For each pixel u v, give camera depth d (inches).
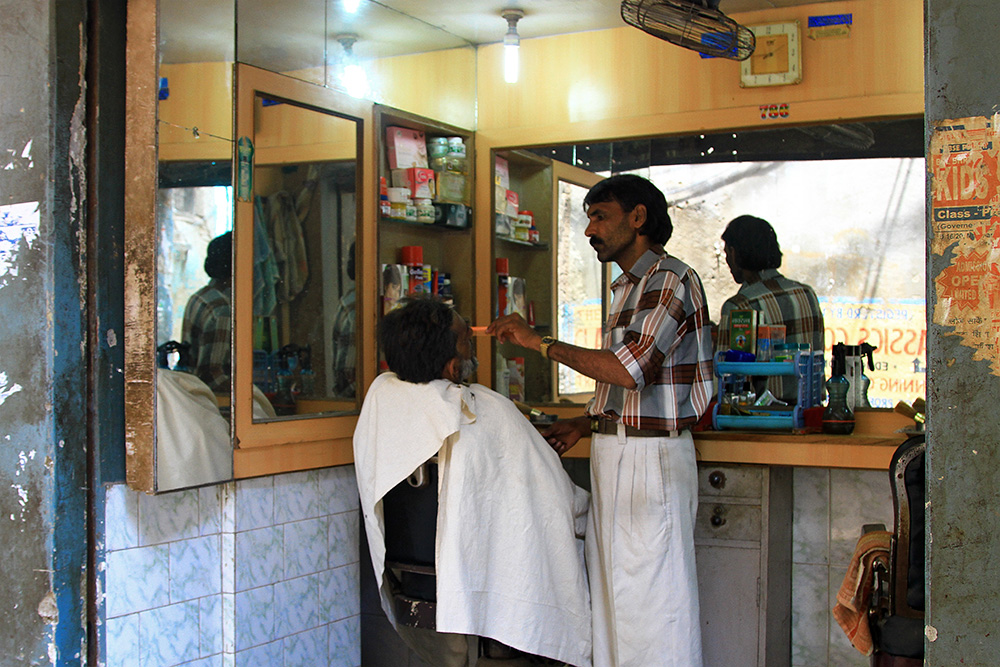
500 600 98.8
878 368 123.3
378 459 98.0
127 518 97.3
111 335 97.5
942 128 69.8
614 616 103.9
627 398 103.3
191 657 103.0
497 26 137.6
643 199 106.5
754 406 121.6
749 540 114.0
